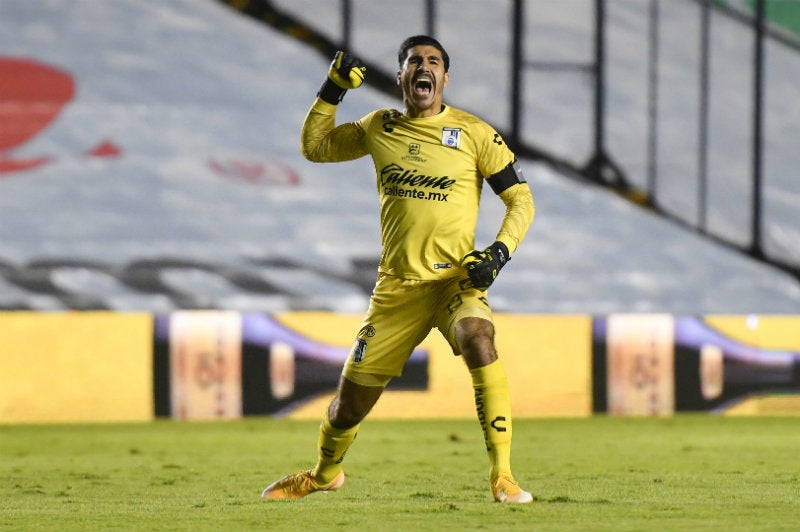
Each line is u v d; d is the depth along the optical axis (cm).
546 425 3378
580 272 4847
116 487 1978
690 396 3697
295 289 4656
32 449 2783
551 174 5269
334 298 4659
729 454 2589
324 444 1631
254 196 4956
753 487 1905
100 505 1670
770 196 5291
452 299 1548
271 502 1655
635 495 1766
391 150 1556
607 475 2145
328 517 1456
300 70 5388
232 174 5022
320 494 1786
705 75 5444
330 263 4756
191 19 5444
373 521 1409
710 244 5125
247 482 2067
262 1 5462
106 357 3512
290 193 4991
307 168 5088
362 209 4972
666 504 1606
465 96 5347
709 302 4859
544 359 3650
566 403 3653
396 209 1548
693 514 1478
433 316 1572
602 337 3672
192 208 4884
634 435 3080
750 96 5444
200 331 3541
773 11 5484
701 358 3700
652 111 5388
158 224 4816
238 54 5381
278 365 3566
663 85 5431
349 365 1573
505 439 1545
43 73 5191
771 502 1645
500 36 5438
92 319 3516
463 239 1550
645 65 5447
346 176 5081
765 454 2589
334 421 1602
